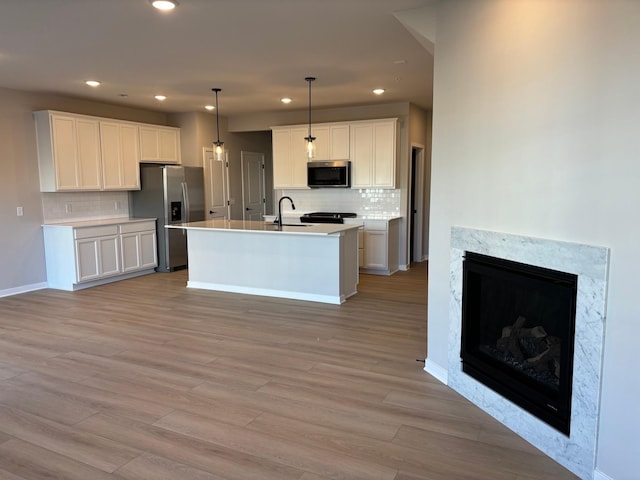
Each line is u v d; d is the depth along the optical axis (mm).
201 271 6109
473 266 2850
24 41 3920
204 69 4926
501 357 2746
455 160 3018
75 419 2744
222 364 3553
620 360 1945
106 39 3889
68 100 6395
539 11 2279
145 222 6918
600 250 1988
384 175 6914
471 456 2350
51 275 6164
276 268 5621
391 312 4934
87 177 6293
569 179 2150
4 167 5648
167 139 7512
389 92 6168
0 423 2701
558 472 2219
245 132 8875
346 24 3570
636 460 1902
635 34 1819
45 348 3910
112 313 4953
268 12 3307
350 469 2254
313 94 6289
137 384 3213
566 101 2146
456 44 2959
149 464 2305
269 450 2418
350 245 5562
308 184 7359
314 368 3467
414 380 3256
